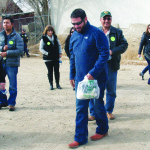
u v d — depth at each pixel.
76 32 3.42
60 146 3.46
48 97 6.28
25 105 5.57
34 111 5.11
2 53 4.79
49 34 6.89
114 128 4.10
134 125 4.21
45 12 21.98
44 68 11.81
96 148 3.37
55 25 21.94
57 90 7.09
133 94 6.44
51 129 4.11
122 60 13.20
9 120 4.55
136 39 15.08
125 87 7.30
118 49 4.19
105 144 3.49
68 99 6.08
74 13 3.19
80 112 3.43
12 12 27.03
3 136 3.83
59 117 4.72
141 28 16.70
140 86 7.41
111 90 4.42
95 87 3.24
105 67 3.46
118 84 7.75
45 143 3.57
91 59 3.33
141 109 5.14
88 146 3.44
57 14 21.72
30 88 7.37
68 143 3.56
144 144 3.46
